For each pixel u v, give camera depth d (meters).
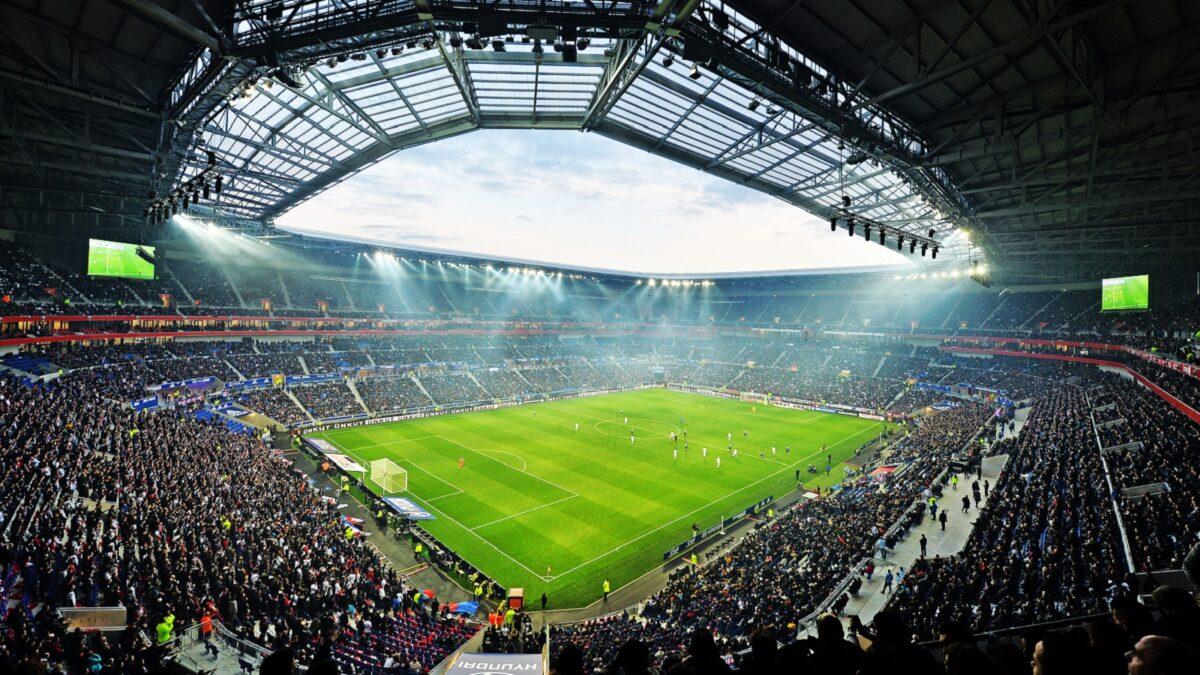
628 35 20.09
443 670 18.95
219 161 34.72
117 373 53.78
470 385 83.88
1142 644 2.73
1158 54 20.36
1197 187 28.39
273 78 24.52
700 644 5.07
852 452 57.12
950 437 49.12
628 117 34.22
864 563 25.73
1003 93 24.55
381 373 80.25
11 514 20.38
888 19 20.28
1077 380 62.97
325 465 46.56
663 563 33.09
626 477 47.97
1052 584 18.42
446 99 35.12
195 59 25.28
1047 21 17.20
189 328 66.38
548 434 62.88
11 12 21.70
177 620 17.75
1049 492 27.45
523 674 14.96
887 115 26.77
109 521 22.19
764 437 63.41
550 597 29.25
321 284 90.50
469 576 30.92
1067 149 29.36
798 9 20.12
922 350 90.38
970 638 5.40
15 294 50.66
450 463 50.72
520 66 29.67
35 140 29.59
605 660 19.33
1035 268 70.81
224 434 45.66
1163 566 17.03
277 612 20.70
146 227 63.97
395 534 35.62
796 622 21.16
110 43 24.14
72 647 13.09
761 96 24.62
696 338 123.81
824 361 98.69
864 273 99.19
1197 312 53.94
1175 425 32.97
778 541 31.16
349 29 20.41
